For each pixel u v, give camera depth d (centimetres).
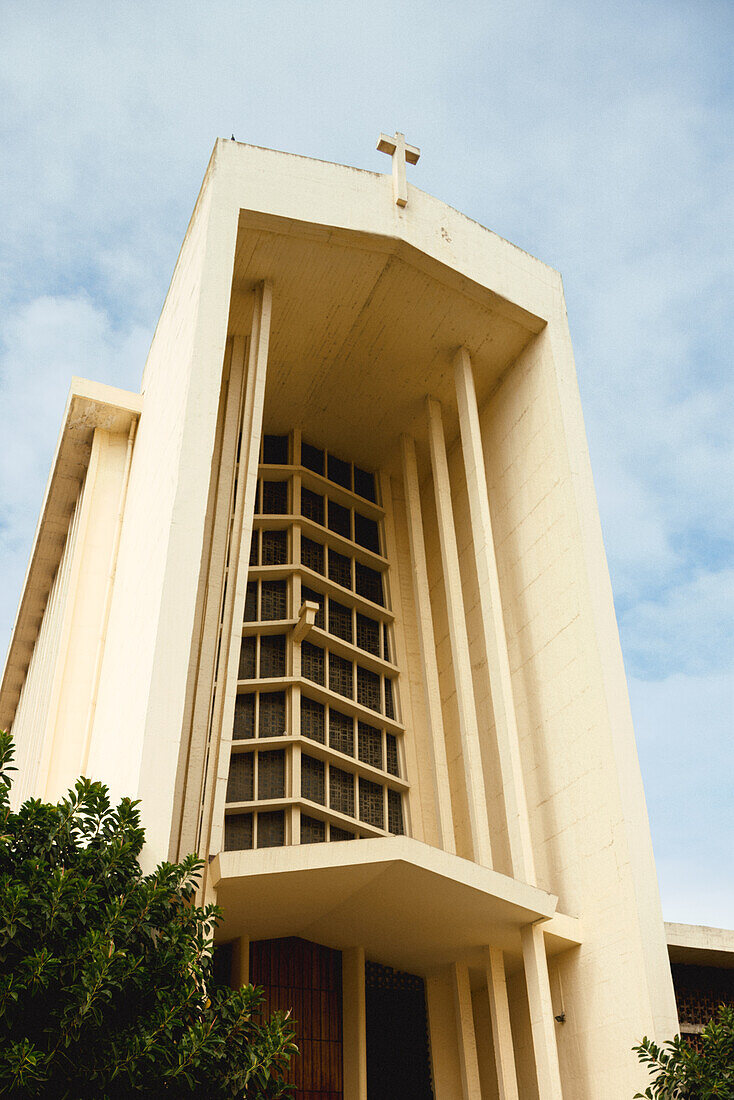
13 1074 737
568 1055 1558
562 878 1680
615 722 1667
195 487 1420
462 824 1923
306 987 1616
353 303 1941
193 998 872
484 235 2028
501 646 1772
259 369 1756
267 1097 923
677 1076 1238
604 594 1783
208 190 1797
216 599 1556
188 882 951
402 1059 1658
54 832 898
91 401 2141
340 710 1972
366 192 1888
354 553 2198
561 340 2033
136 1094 830
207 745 1488
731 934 1855
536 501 1956
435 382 2141
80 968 809
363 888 1379
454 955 1627
